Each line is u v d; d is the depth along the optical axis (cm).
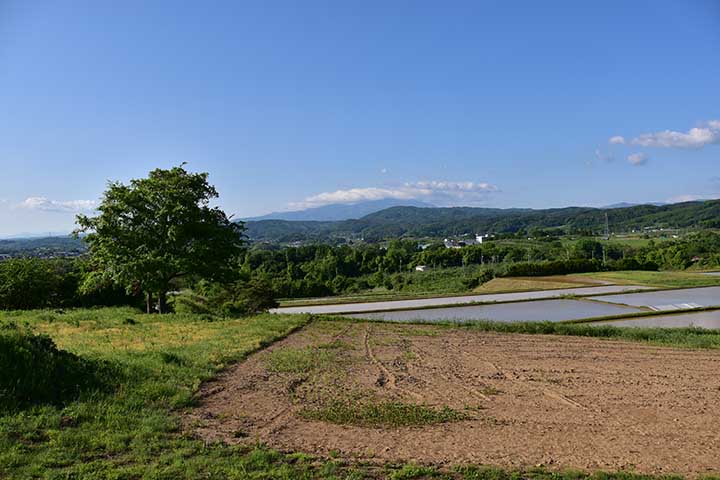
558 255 9269
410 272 9138
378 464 706
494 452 768
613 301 3575
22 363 964
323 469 674
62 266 3466
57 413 837
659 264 8319
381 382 1225
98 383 1009
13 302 3066
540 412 994
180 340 1708
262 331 1945
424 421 922
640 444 816
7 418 787
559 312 3078
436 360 1512
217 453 718
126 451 716
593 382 1251
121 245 2670
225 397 1053
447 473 677
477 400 1077
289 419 916
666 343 1847
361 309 3388
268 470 663
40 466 643
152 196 2728
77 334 1822
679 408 1029
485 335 2014
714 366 1448
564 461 736
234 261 3070
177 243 2741
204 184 2919
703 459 754
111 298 3453
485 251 9706
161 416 876
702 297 3750
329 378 1249
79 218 2689
